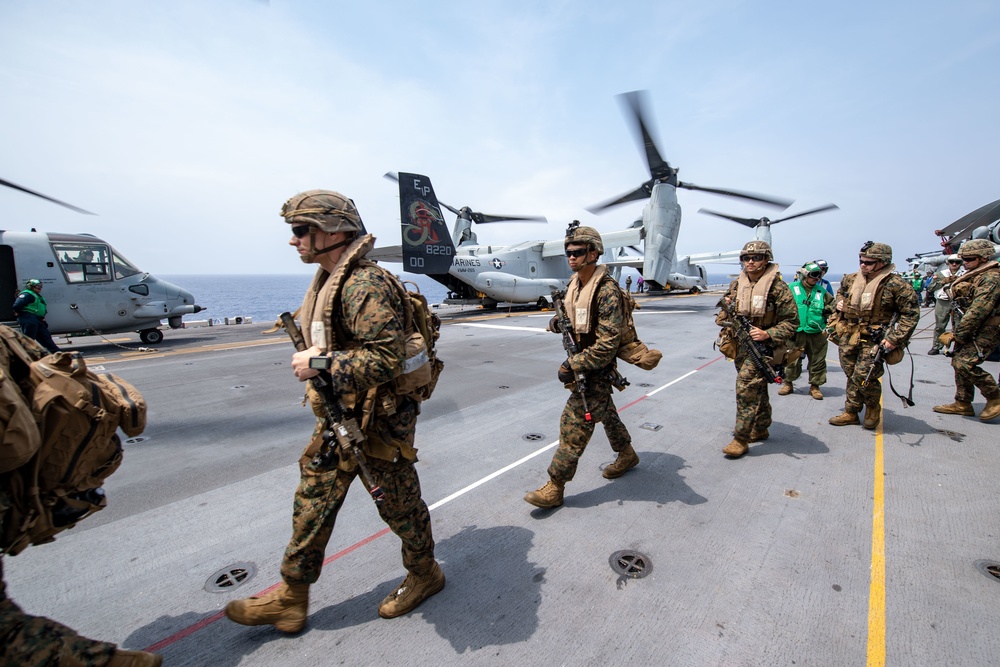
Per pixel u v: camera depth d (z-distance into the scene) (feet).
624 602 6.63
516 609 6.52
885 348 12.71
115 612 6.60
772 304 11.17
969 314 13.75
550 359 26.17
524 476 10.84
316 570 5.89
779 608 6.45
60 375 4.29
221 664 5.63
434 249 54.54
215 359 27.53
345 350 5.45
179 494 10.29
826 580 7.03
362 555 7.86
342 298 5.23
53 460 4.30
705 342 30.96
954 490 9.87
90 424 4.41
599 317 8.57
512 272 66.90
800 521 8.71
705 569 7.34
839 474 10.71
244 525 9.00
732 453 11.53
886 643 5.80
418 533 6.25
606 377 9.20
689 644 5.85
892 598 6.61
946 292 24.70
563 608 6.52
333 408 5.31
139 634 6.17
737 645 5.82
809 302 16.67
